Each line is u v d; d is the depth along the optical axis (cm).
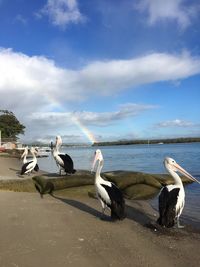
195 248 875
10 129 9619
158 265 761
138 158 4759
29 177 1981
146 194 1599
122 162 4006
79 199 1474
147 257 805
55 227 1013
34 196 1507
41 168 3269
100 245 872
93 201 1430
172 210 995
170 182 1814
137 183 1694
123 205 1112
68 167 1830
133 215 1221
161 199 1019
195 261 790
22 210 1214
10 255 789
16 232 955
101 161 1160
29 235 930
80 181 1639
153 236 964
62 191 1584
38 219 1098
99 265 748
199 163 3572
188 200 1534
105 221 1104
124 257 799
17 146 7062
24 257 778
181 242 920
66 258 779
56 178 1648
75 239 909
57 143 1880
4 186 1633
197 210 1336
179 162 3788
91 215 1179
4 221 1066
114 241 907
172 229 1034
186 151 6662
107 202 1112
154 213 1278
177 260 793
